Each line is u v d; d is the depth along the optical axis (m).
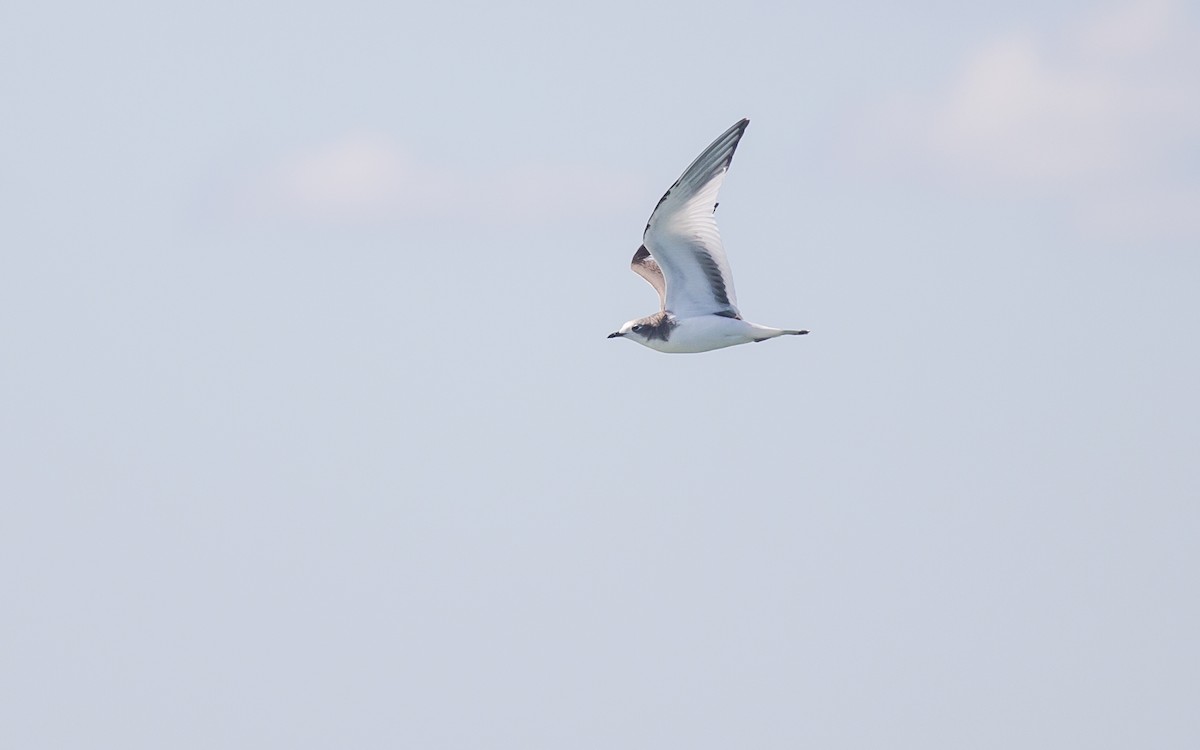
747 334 23.50
